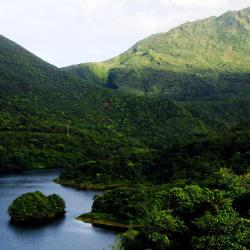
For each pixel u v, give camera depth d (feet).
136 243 285.02
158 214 289.53
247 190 327.06
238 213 277.64
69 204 567.18
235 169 563.89
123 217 458.50
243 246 231.09
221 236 240.94
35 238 410.72
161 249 266.98
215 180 470.80
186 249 267.39
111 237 410.72
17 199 485.56
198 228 260.83
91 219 470.39
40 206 486.38
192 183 508.53
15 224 459.32
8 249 381.19
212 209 296.71
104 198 508.53
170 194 353.92
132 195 497.46
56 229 439.63
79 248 380.58
